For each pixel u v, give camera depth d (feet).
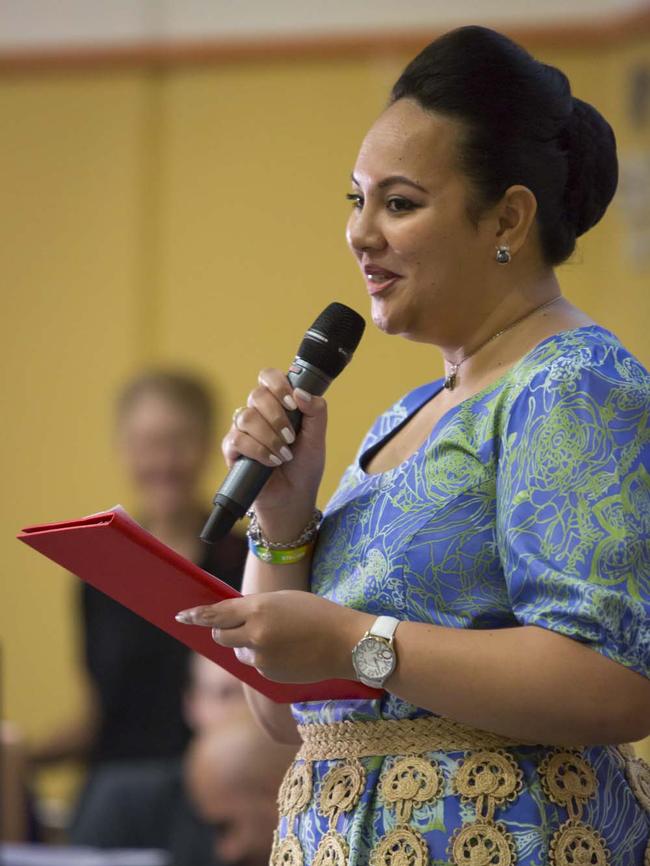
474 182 16.43
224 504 17.04
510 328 16.85
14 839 34.12
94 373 60.23
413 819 15.58
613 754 16.43
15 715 58.39
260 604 15.01
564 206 16.98
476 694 14.70
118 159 60.64
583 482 14.99
